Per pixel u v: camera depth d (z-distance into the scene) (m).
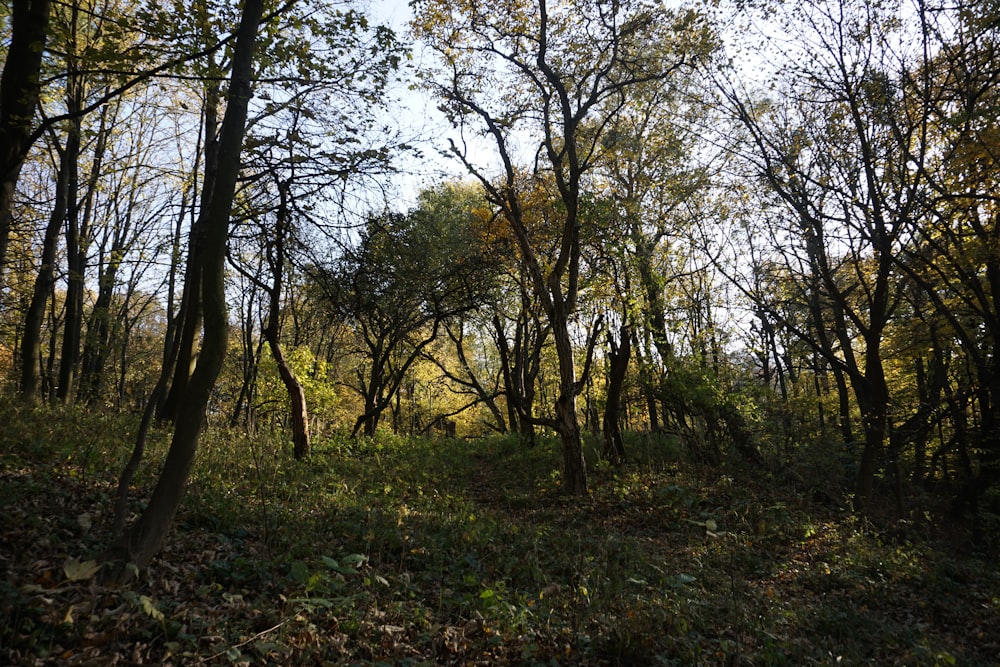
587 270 18.05
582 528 11.96
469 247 20.72
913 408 17.28
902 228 15.48
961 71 15.46
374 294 16.05
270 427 21.19
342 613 5.71
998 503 15.49
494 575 7.98
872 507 16.75
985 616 8.99
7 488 7.20
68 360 19.75
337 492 11.31
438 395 41.38
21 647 4.20
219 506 8.50
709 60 15.59
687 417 19.70
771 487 15.75
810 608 8.34
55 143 16.23
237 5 9.49
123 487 6.64
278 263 13.34
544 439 22.52
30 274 22.69
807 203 17.41
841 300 16.80
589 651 5.88
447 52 15.79
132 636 4.69
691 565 9.80
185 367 14.67
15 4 9.17
